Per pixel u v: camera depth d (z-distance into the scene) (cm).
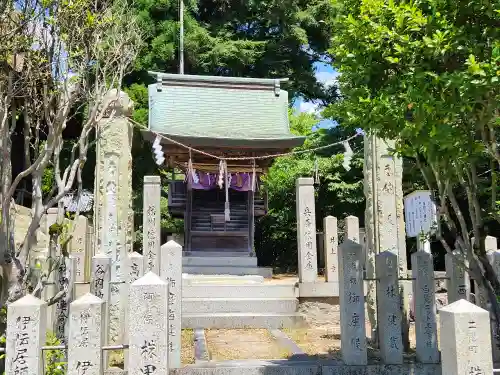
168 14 2273
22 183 1320
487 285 570
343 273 681
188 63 2312
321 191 2133
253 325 1055
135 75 2170
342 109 608
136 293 493
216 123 1661
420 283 696
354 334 669
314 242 1198
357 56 554
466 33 489
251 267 1658
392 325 680
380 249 864
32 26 528
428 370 671
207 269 1627
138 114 1911
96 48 575
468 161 553
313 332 1007
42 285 549
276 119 1719
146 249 991
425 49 486
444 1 491
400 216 877
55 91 537
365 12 553
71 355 474
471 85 442
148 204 1005
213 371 649
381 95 527
